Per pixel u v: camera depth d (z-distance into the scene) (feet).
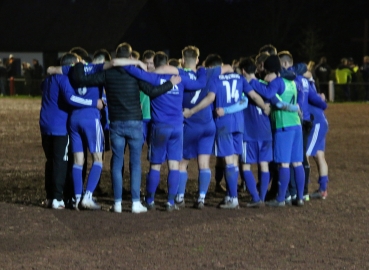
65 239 32.42
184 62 39.45
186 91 38.93
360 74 136.87
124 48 37.99
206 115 38.83
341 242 32.27
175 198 40.19
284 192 40.42
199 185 39.83
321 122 42.80
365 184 48.47
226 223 35.91
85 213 38.14
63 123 39.04
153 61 40.42
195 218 37.09
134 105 37.45
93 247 31.04
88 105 37.99
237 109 38.75
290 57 41.60
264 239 32.68
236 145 39.42
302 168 40.47
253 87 39.14
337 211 39.22
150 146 38.34
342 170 54.90
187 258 29.45
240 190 46.75
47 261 28.86
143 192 45.83
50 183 39.99
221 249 30.86
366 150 67.36
